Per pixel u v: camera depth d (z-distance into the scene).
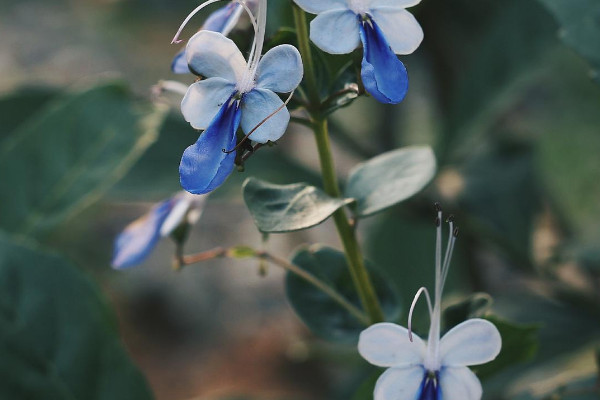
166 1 0.57
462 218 0.47
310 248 0.35
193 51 0.28
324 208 0.29
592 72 0.35
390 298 0.34
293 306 0.35
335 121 0.48
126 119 0.40
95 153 0.40
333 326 0.34
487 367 0.32
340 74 0.30
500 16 0.45
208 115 0.28
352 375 0.53
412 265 0.52
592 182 0.52
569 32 0.35
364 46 0.28
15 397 0.35
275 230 0.29
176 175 0.44
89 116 0.40
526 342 0.31
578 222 0.52
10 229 0.39
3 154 0.39
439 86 0.53
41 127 0.39
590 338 0.45
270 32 0.31
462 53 0.52
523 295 0.48
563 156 0.53
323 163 0.31
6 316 0.35
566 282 0.47
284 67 0.28
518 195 0.48
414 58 0.58
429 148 0.32
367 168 0.32
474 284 0.51
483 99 0.45
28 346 0.35
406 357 0.29
